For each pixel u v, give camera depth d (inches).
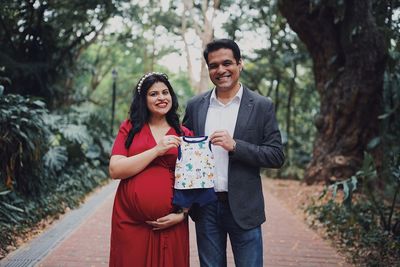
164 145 83.7
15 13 318.7
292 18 312.0
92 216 227.1
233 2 506.0
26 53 339.6
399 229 181.9
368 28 259.6
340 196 281.4
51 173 257.4
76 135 308.8
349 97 295.4
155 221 86.4
